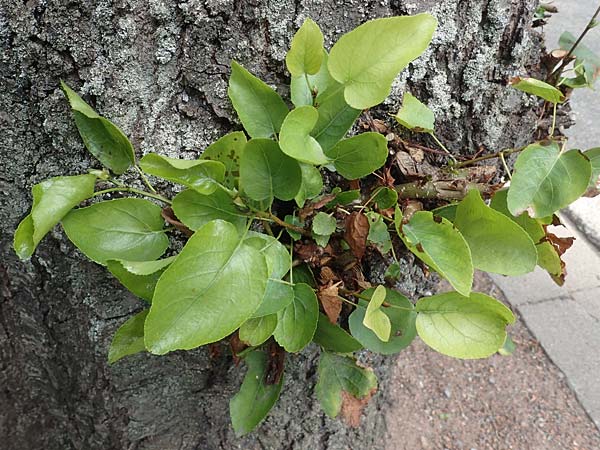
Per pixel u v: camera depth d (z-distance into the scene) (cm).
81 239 30
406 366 76
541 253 34
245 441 50
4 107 32
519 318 85
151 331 24
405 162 35
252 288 26
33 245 28
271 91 31
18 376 49
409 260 40
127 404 44
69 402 48
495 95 38
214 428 48
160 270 30
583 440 71
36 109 32
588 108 116
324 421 52
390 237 36
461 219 31
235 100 31
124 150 31
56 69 31
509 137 40
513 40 37
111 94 32
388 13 33
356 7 33
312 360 46
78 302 39
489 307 30
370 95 28
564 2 123
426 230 30
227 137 30
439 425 71
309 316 31
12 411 52
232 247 26
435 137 36
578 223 98
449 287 81
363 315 34
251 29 32
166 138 33
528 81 31
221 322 25
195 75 32
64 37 30
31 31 30
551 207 30
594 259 93
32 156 34
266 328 30
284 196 30
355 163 31
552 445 70
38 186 28
